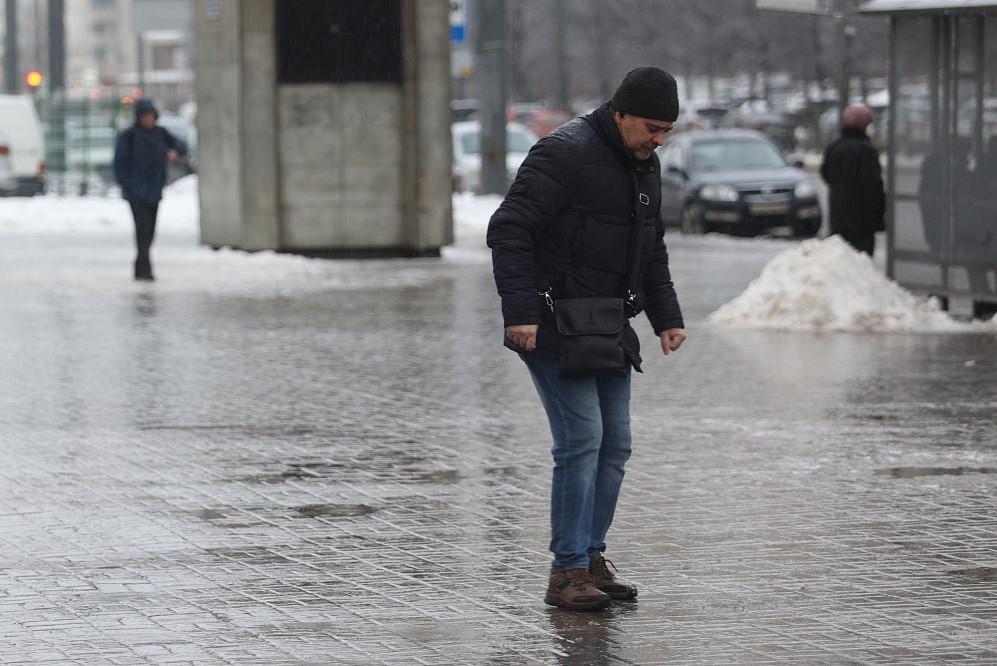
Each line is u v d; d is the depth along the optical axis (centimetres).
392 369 3194
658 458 2325
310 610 1580
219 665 1409
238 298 4456
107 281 4878
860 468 2255
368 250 5722
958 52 4031
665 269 1653
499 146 8181
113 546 1833
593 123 1581
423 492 2116
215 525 1934
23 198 8588
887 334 3750
